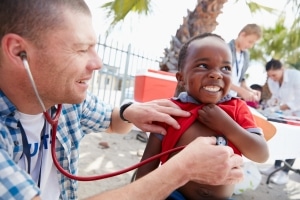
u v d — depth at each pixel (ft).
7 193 1.79
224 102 3.46
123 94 20.47
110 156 10.83
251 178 6.75
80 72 2.36
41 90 2.32
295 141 5.86
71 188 3.38
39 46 2.10
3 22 2.00
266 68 11.19
